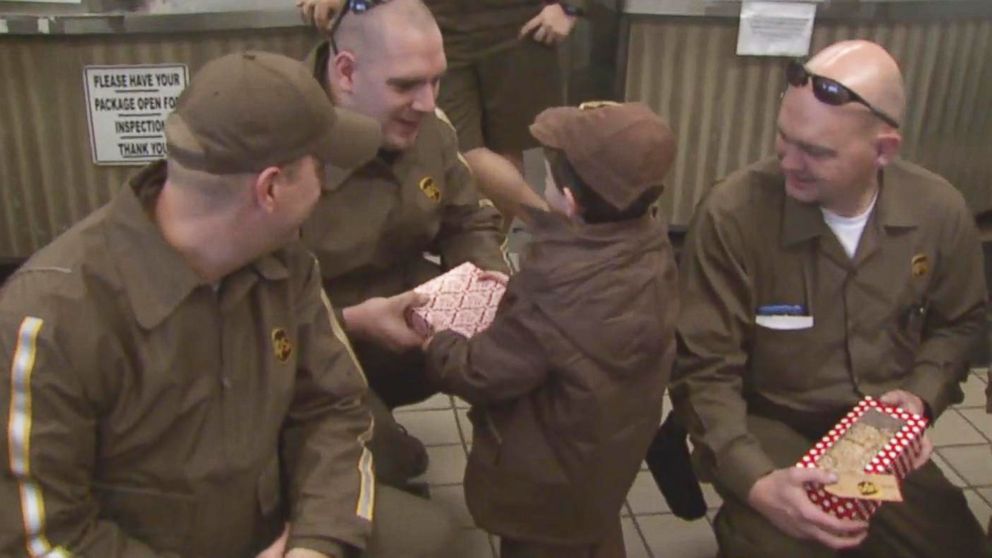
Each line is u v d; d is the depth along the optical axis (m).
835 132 1.76
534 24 2.99
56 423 1.37
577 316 1.64
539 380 1.71
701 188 3.42
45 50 2.87
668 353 1.75
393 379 2.25
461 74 3.04
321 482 1.61
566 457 1.75
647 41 3.20
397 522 1.75
